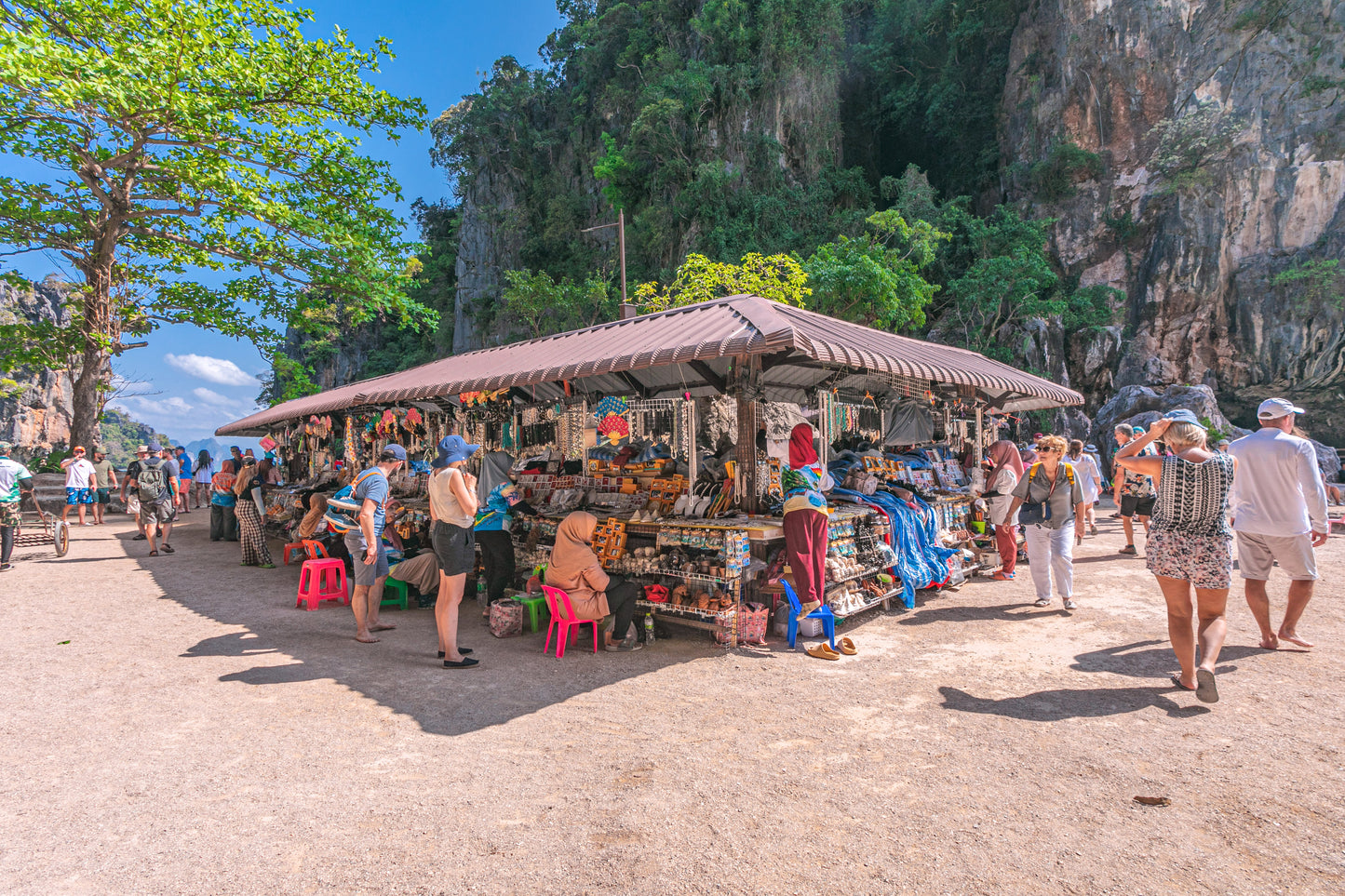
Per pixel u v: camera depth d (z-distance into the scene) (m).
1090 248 35.31
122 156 15.51
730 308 6.37
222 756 3.57
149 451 11.29
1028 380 10.11
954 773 3.26
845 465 7.46
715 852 2.61
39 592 8.27
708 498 6.24
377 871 2.51
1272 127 33.09
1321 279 30.33
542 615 6.55
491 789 3.17
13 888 2.42
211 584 8.75
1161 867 2.47
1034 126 37.59
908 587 6.79
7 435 56.91
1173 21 34.44
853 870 2.48
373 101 17.86
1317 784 3.08
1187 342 32.72
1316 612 6.04
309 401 13.71
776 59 39.88
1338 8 32.47
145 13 14.34
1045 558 6.65
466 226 57.28
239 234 17.30
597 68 50.66
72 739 3.83
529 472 8.09
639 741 3.71
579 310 37.97
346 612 7.14
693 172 39.75
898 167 47.19
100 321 17.17
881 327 29.52
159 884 2.45
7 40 11.93
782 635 5.82
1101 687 4.43
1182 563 4.15
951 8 42.31
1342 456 23.69
